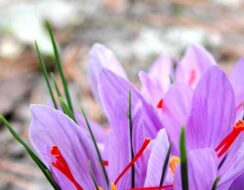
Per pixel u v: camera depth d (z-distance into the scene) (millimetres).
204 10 1286
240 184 411
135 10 1302
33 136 399
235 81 435
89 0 1359
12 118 934
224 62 1073
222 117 410
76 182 398
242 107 433
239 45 1125
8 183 795
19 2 1332
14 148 853
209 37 1152
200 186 388
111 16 1281
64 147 402
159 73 474
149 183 391
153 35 1173
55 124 400
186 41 1135
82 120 446
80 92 985
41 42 1124
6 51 1122
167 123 417
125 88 420
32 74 1055
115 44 1152
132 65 1070
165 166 386
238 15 1256
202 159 382
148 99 430
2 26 1171
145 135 420
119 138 405
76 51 1132
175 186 383
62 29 1216
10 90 1000
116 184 406
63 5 1306
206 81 404
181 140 362
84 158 406
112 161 406
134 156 406
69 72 1048
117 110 403
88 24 1241
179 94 412
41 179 800
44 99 972
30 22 1177
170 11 1287
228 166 403
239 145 403
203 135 411
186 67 462
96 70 457
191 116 408
